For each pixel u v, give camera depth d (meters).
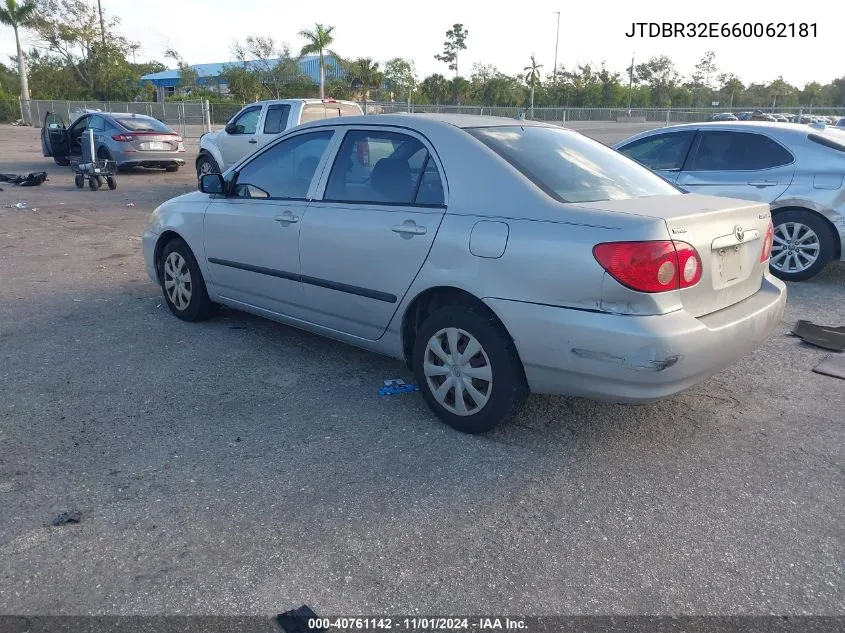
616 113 32.94
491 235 3.57
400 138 4.18
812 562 2.87
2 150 24.06
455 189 3.81
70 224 10.60
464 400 3.88
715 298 3.54
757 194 7.43
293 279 4.72
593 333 3.26
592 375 3.33
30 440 3.80
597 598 2.66
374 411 4.22
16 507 3.18
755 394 4.54
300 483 3.41
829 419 4.19
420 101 58.28
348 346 5.36
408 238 3.91
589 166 4.10
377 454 3.70
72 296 6.66
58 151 18.14
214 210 5.31
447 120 4.16
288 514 3.16
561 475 3.52
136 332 5.63
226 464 3.59
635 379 3.23
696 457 3.72
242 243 5.07
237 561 2.84
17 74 63.50
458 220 3.72
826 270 8.09
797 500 3.32
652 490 3.39
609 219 3.27
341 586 2.70
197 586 2.69
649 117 32.81
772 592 2.70
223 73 57.62
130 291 6.87
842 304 6.67
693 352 3.27
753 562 2.87
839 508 3.26
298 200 4.67
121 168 17.77
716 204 3.73
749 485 3.45
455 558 2.87
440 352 3.92
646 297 3.19
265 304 5.10
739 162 7.61
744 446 3.84
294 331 5.70
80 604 2.59
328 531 3.04
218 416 4.14
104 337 5.51
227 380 4.68
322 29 42.75
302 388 4.55
